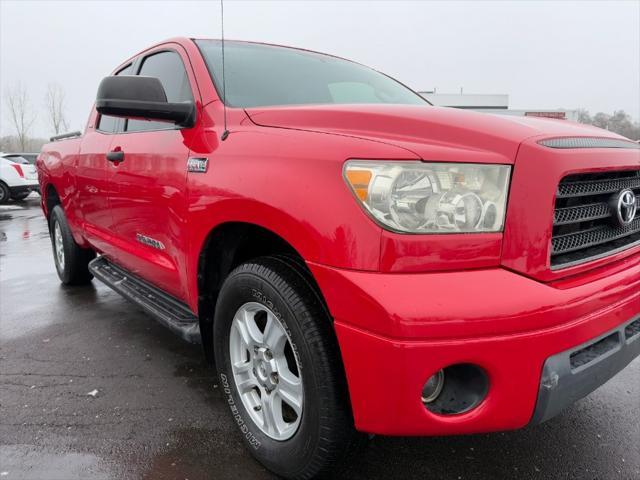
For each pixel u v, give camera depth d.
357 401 1.54
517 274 1.53
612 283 1.71
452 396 1.58
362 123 1.83
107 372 2.93
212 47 2.80
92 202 3.59
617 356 1.76
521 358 1.47
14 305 4.30
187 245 2.29
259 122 2.09
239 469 2.02
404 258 1.46
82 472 2.00
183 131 2.42
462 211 1.51
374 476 1.98
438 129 1.71
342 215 1.53
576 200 1.73
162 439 2.23
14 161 15.66
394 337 1.42
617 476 1.97
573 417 2.40
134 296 3.08
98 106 2.27
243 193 1.84
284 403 2.15
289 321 1.72
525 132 1.68
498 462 2.07
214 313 2.27
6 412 2.47
